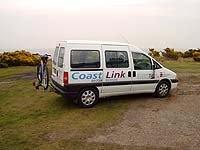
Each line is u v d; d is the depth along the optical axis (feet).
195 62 86.22
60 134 20.42
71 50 26.58
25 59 80.43
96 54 27.68
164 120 23.52
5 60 76.33
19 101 31.76
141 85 30.48
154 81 31.35
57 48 30.07
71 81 26.58
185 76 50.03
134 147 17.83
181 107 27.86
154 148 17.65
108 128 21.63
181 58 104.47
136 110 26.84
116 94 29.27
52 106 28.84
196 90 36.68
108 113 25.85
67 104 29.55
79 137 19.75
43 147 17.98
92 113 25.89
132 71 29.68
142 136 19.77
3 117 25.22
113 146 18.02
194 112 25.93
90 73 27.32
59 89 27.86
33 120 24.06
